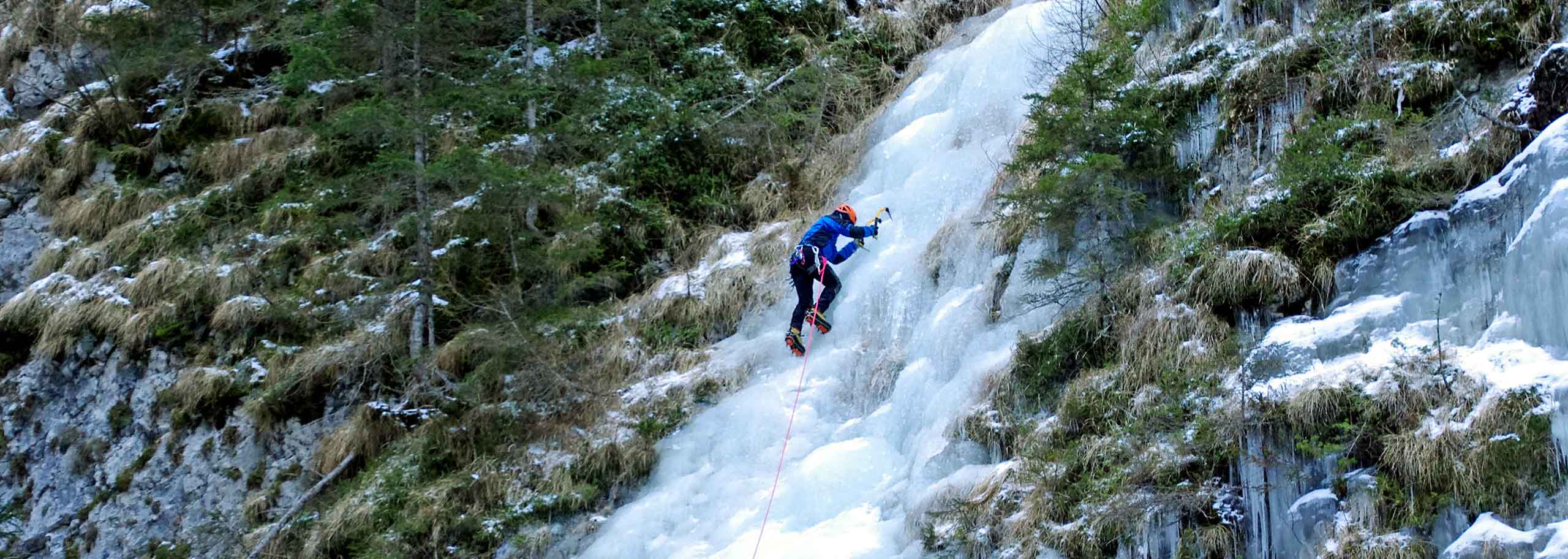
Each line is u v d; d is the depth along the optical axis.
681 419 9.89
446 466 10.05
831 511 8.44
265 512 10.64
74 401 12.05
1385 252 7.17
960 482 7.79
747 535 8.41
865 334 9.95
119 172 13.99
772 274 10.95
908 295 9.87
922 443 8.49
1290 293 7.46
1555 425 5.73
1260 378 6.92
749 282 10.97
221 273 12.09
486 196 10.51
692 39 13.82
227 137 14.14
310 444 10.98
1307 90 8.49
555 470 9.57
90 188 13.90
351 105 11.23
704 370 10.25
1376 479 6.17
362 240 12.19
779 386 9.81
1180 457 6.88
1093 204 8.44
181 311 12.12
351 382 11.18
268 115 14.09
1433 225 7.00
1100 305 8.23
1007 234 9.34
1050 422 7.78
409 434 10.32
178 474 11.27
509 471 9.71
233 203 13.14
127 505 11.30
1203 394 7.13
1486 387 6.11
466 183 10.80
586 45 13.31
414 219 10.81
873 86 13.53
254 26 14.81
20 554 11.34
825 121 13.24
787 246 11.16
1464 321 6.68
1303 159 7.64
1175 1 10.29
